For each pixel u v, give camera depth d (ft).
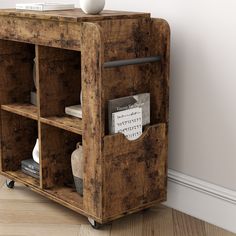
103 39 6.05
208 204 7.03
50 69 7.14
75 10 7.35
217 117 6.77
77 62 7.39
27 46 8.02
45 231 6.84
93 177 6.50
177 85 7.19
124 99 6.56
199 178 7.13
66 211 7.44
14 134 8.18
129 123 6.61
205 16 6.69
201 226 6.98
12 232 6.82
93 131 6.35
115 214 6.63
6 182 8.33
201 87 6.89
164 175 7.12
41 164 7.33
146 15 6.77
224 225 6.88
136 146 6.68
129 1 7.59
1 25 7.54
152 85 6.96
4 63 7.86
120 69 6.55
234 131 6.60
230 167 6.72
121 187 6.63
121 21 6.51
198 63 6.88
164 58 6.80
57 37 6.61
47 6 7.21
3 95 7.95
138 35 6.71
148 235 6.74
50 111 7.25
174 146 7.38
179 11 6.97
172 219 7.18
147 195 6.97
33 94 8.00
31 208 7.53
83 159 6.60
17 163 8.29
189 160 7.21
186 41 6.97
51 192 7.32
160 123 6.94
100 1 6.60
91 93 6.26
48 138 7.31
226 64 6.56
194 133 7.08
